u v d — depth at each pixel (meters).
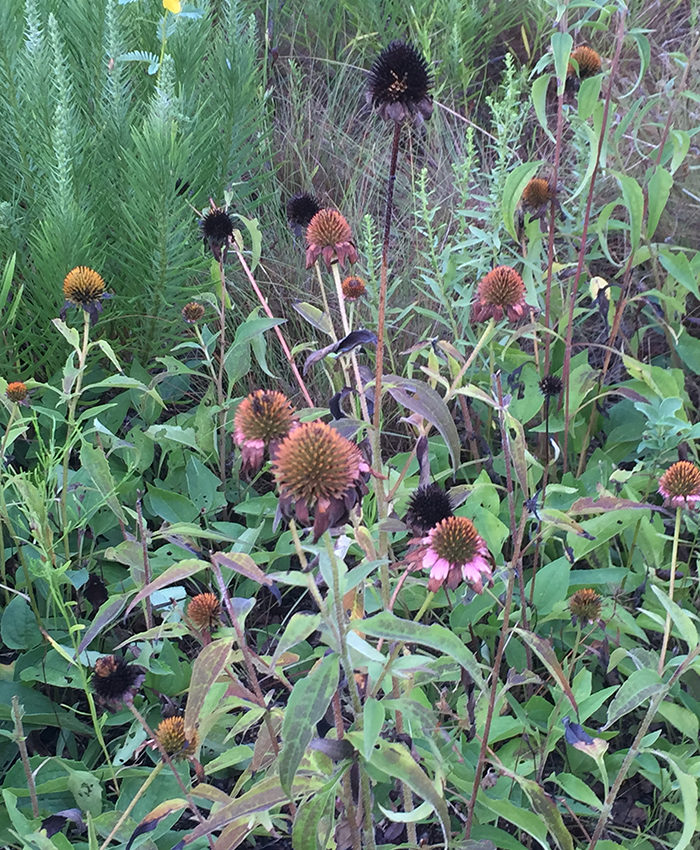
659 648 0.74
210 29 1.13
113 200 0.99
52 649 0.70
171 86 0.93
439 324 0.96
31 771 0.59
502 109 0.91
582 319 0.93
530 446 0.92
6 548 0.78
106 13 1.00
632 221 0.80
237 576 0.79
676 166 0.78
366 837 0.50
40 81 0.93
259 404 0.46
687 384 0.95
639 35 0.77
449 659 0.54
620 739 0.71
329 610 0.42
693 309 0.99
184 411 0.97
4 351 0.87
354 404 0.65
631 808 0.67
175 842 0.60
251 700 0.52
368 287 0.88
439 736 0.57
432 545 0.48
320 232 0.61
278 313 1.00
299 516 0.41
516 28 1.36
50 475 0.69
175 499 0.81
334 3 1.40
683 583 0.73
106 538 0.81
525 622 0.64
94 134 1.02
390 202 0.50
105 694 0.55
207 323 0.97
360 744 0.43
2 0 0.90
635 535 0.72
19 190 0.99
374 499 0.72
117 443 0.74
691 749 0.65
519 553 0.55
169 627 0.54
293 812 0.54
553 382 0.79
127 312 0.94
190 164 0.99
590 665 0.72
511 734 0.62
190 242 0.98
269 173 1.07
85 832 0.63
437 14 1.30
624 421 0.89
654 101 0.86
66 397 0.72
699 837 0.60
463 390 0.56
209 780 0.66
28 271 0.93
